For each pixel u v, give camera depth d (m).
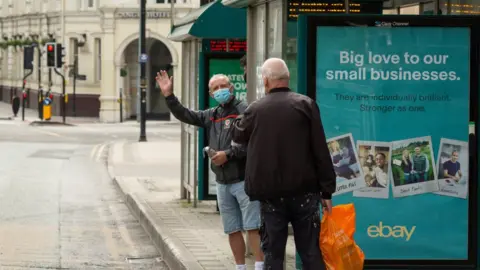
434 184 9.06
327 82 8.95
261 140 7.96
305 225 8.02
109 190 21.42
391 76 8.97
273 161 7.92
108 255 12.84
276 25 10.88
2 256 12.48
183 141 17.97
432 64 8.97
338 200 9.06
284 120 7.93
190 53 16.97
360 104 8.98
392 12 13.09
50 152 32.94
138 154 31.73
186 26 15.89
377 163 9.03
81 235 14.62
